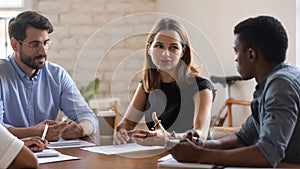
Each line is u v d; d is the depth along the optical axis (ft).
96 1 15.12
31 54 8.43
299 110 5.05
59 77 9.05
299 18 13.29
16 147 5.15
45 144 6.81
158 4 15.39
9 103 8.61
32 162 5.22
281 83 5.01
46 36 8.55
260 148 4.87
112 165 5.43
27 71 8.70
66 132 7.68
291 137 5.24
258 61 5.42
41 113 8.84
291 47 13.41
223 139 6.14
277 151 4.81
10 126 7.84
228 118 14.17
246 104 13.88
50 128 7.64
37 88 8.84
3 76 8.58
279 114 4.87
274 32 5.34
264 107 5.18
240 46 5.50
